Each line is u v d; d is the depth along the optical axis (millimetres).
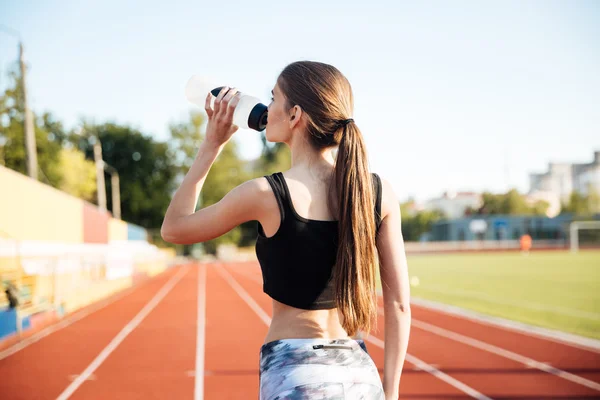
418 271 26406
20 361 7344
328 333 1306
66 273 12219
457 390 5738
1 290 8219
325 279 1294
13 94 35219
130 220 57469
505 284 19000
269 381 1263
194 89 1550
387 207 1399
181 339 9188
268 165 60125
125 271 20438
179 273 31438
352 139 1335
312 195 1325
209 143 1479
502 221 64562
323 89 1383
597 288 17281
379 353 7723
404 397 5496
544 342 8484
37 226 10352
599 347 8047
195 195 1440
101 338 9289
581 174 110062
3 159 36156
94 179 45844
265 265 1335
